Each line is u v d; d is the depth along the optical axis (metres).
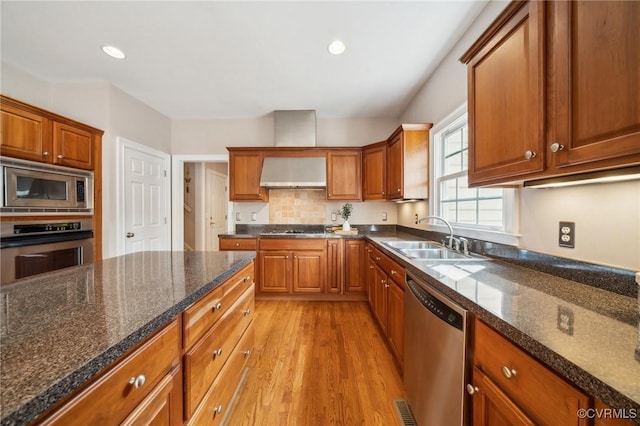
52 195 2.20
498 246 1.55
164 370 0.80
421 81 2.68
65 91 2.67
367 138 3.70
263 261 3.16
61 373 0.47
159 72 2.50
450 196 2.36
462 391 0.95
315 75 2.55
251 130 3.74
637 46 0.63
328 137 3.70
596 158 0.72
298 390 1.60
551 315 0.76
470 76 1.33
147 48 2.13
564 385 0.57
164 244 3.56
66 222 2.31
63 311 0.76
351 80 2.65
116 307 0.79
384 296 2.12
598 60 0.71
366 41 2.03
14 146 1.94
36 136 2.08
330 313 2.79
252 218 3.75
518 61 1.01
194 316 0.97
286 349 2.06
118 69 2.45
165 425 0.79
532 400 0.65
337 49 2.13
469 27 1.87
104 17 1.77
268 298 3.24
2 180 1.87
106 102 2.67
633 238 0.88
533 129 0.93
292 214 3.74
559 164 0.83
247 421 1.37
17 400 0.40
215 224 5.46
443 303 1.08
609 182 0.96
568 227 1.13
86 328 0.65
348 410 1.45
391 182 2.95
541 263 1.26
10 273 1.92
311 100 3.14
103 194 2.66
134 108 3.04
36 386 0.43
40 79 2.59
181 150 3.75
